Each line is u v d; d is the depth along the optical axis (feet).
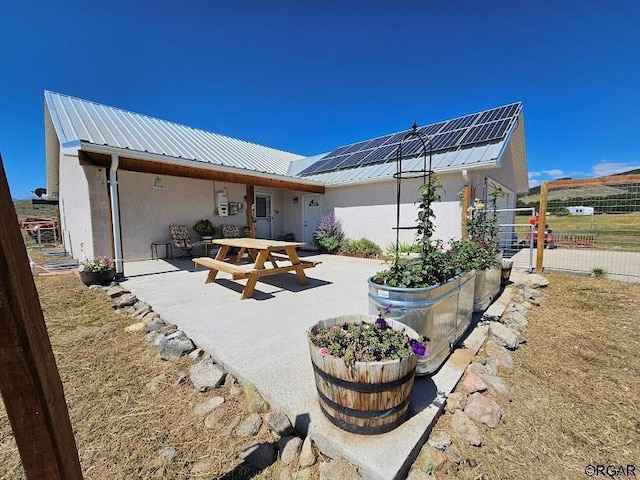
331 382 5.45
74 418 6.33
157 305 13.24
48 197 43.83
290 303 13.60
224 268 14.88
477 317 11.94
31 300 2.84
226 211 31.53
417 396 6.67
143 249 25.96
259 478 5.00
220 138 39.45
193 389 7.28
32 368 2.81
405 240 27.71
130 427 6.09
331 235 32.65
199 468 5.17
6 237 2.60
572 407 6.95
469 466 5.26
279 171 35.96
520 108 26.91
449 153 25.75
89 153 17.06
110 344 9.68
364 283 17.71
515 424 6.33
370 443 5.26
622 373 8.35
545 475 5.18
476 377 7.59
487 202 25.48
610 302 14.01
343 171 33.94
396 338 6.10
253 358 8.34
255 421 6.07
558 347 9.90
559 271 19.75
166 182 27.20
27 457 2.93
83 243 24.73
